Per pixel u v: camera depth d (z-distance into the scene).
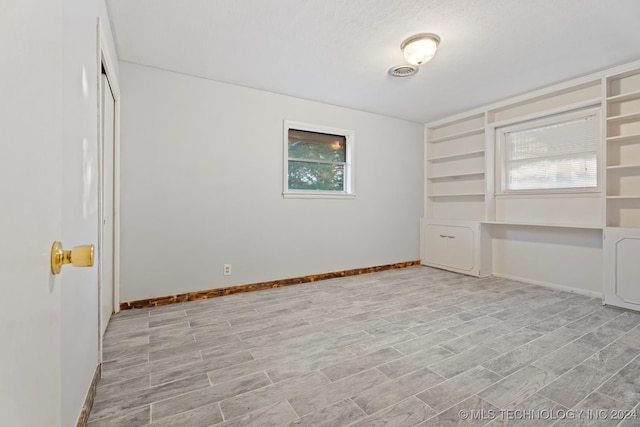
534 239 3.90
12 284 0.41
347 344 2.22
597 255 3.36
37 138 0.50
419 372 1.85
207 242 3.34
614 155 3.16
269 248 3.73
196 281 3.28
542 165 3.85
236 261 3.51
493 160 4.27
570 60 2.94
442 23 2.36
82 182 1.42
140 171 2.99
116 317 2.73
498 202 4.26
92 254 0.62
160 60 2.93
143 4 2.14
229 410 1.51
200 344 2.21
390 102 4.12
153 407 1.53
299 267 3.95
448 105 4.25
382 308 2.98
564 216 3.62
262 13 2.25
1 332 0.37
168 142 3.13
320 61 2.97
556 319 2.68
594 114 3.37
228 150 3.45
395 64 3.04
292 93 3.78
